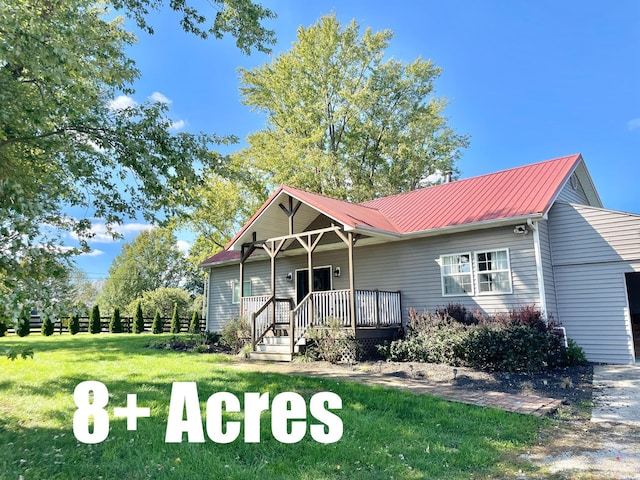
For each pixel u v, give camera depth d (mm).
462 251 12719
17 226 3623
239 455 4453
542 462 4504
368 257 14758
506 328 10070
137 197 8656
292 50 28188
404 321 13508
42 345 15320
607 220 11461
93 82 8141
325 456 4406
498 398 7141
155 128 7754
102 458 4289
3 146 6660
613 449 4926
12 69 6777
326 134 28562
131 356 11953
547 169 13875
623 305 11016
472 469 4254
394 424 5508
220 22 9164
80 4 7312
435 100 29031
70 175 8023
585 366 10688
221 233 25609
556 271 12062
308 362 11172
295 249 16375
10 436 4895
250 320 13969
